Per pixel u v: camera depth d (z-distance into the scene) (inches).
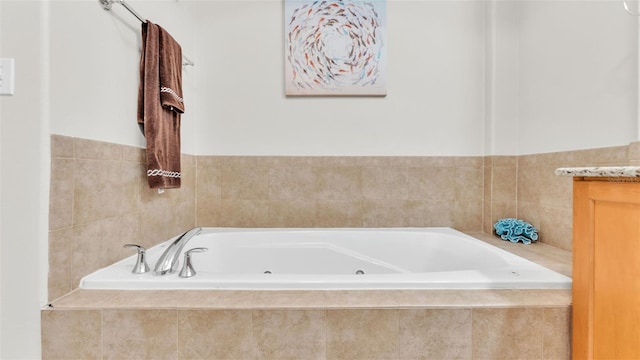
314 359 35.4
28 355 35.8
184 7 74.7
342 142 80.4
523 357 35.8
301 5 79.4
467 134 80.1
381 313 35.3
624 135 49.6
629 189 28.5
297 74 79.9
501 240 70.2
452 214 80.0
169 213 67.3
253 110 80.7
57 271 37.9
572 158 59.6
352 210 80.3
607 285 31.0
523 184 74.1
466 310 35.5
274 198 80.2
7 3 36.4
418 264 70.3
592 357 32.6
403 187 80.5
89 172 43.4
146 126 53.8
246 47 80.4
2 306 36.2
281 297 37.5
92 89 44.4
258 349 35.2
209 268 66.2
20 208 36.4
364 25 79.7
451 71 80.2
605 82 52.9
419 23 80.5
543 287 40.1
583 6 57.2
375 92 80.0
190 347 35.1
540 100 68.7
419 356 35.5
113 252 48.6
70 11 40.1
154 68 55.2
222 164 80.3
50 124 37.3
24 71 36.4
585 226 33.4
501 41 77.6
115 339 35.2
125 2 49.0
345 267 70.8
